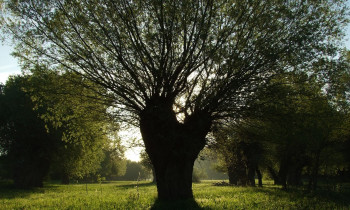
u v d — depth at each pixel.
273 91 15.02
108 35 14.80
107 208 14.70
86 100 17.69
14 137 41.88
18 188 41.38
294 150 27.33
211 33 15.31
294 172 42.84
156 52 15.50
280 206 14.80
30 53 16.14
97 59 15.55
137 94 16.16
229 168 40.41
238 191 24.70
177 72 15.73
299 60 14.83
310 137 22.36
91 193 27.55
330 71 15.33
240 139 20.25
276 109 15.58
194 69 15.85
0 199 23.06
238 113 16.22
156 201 15.95
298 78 15.70
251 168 37.62
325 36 15.76
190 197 16.33
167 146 16.25
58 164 47.56
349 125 25.83
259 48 14.77
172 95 16.22
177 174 16.22
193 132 16.36
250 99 15.43
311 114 16.66
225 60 14.84
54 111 18.69
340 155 33.94
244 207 14.09
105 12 15.09
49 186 50.09
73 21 15.28
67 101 17.83
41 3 15.07
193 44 15.48
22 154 42.25
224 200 16.92
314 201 17.44
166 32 14.70
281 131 18.08
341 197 21.11
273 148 34.50
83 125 19.05
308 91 15.72
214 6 14.94
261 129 18.83
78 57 15.59
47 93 16.52
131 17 15.23
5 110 40.59
